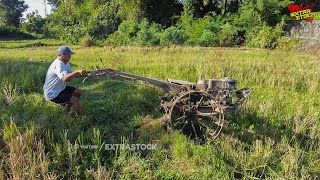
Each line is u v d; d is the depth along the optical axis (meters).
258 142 4.76
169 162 4.47
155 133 5.21
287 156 4.45
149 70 9.63
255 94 7.27
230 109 5.11
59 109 5.91
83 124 5.38
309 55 15.77
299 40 19.92
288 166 4.28
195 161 4.46
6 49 20.42
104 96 6.96
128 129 5.27
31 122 4.89
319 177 4.29
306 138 5.30
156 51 15.29
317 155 4.73
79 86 7.78
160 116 5.84
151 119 5.75
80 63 11.23
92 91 7.33
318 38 19.38
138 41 21.48
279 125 5.55
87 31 27.66
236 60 12.09
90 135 4.93
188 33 23.08
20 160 3.96
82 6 32.56
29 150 4.19
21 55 14.20
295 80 8.28
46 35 42.28
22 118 5.51
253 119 5.80
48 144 4.50
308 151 4.91
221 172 4.20
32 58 12.70
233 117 5.82
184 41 21.75
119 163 4.29
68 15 34.03
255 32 21.70
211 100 4.98
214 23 23.41
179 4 30.19
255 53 15.52
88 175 4.02
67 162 4.23
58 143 4.59
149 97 6.85
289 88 8.00
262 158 4.42
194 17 28.05
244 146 4.86
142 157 4.55
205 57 12.90
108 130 5.27
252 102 6.44
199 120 5.09
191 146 4.72
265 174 4.24
